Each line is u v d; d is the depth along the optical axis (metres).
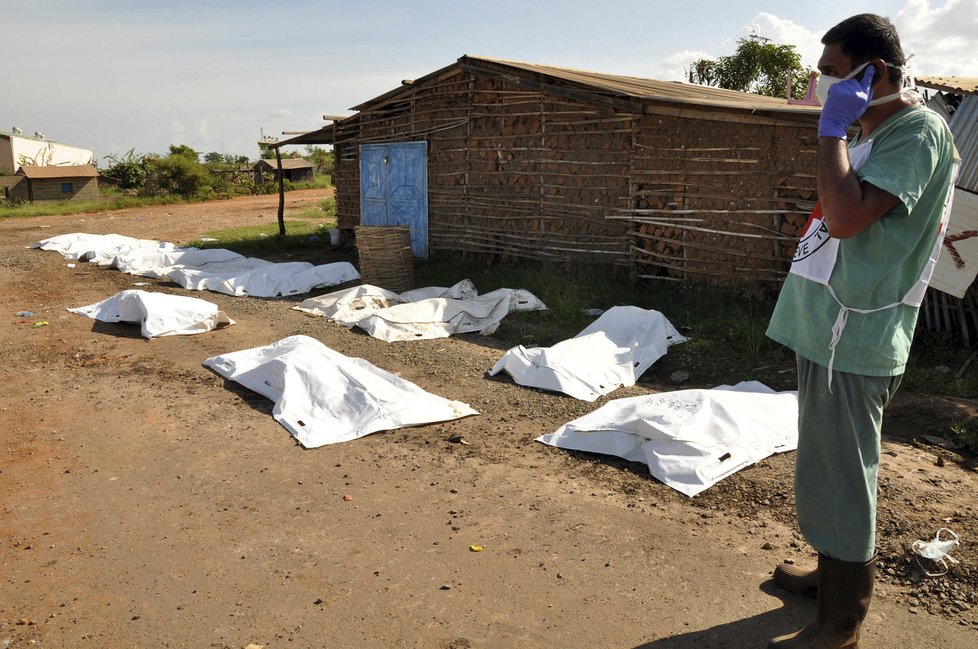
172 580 3.26
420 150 12.90
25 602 3.11
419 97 12.79
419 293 9.52
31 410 5.60
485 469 4.42
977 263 6.52
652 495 4.02
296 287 10.66
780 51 24.09
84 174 41.03
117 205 33.97
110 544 3.59
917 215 2.23
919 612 2.93
